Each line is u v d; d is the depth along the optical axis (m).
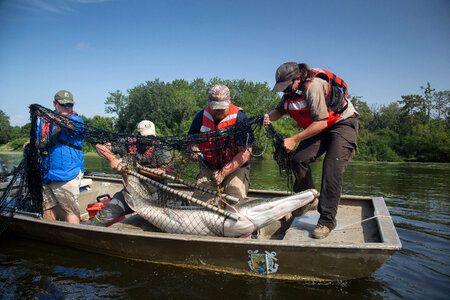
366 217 3.95
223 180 3.88
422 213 6.43
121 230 3.50
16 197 4.39
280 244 2.97
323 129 3.19
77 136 4.06
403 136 50.34
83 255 3.81
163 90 46.41
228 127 3.54
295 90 3.35
